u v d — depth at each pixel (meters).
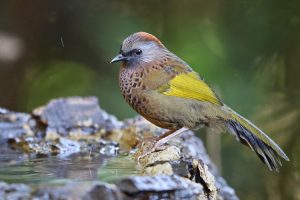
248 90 13.50
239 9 14.02
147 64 10.34
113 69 14.95
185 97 10.12
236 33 13.85
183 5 14.55
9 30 16.34
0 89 16.16
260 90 13.83
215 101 10.19
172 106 10.10
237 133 10.13
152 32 14.56
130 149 10.52
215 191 8.37
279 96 13.99
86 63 15.62
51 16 16.16
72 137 11.27
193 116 10.14
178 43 13.81
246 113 13.52
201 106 10.12
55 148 10.34
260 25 13.77
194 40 13.82
